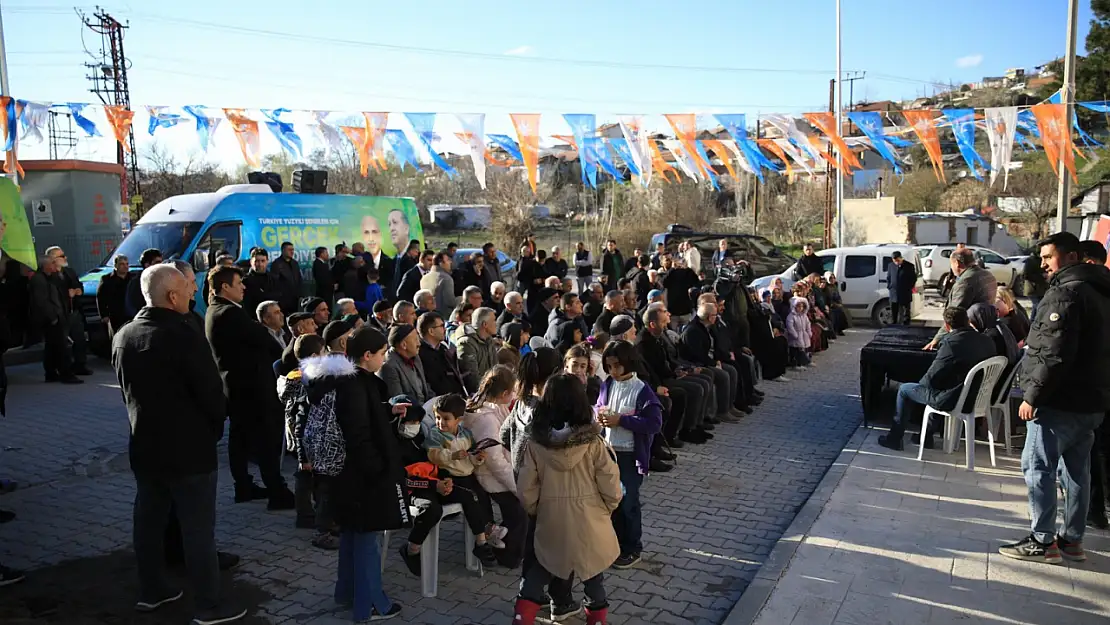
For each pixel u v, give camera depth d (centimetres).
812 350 1328
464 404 470
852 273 1680
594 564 378
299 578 486
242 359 580
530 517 392
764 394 1026
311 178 1457
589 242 3697
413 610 442
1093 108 851
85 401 986
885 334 960
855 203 3884
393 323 697
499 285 994
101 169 1814
